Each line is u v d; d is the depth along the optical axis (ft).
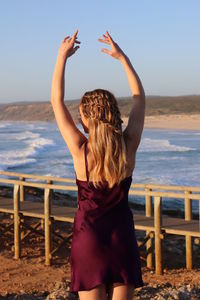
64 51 10.02
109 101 9.63
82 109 9.80
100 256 9.49
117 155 9.46
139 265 9.85
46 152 175.94
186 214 34.17
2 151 178.19
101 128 9.46
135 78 10.39
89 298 9.52
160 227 30.42
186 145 205.16
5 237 39.83
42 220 37.19
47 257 33.40
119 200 9.66
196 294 20.72
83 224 9.64
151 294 20.74
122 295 9.55
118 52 10.50
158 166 121.90
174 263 33.50
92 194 9.62
